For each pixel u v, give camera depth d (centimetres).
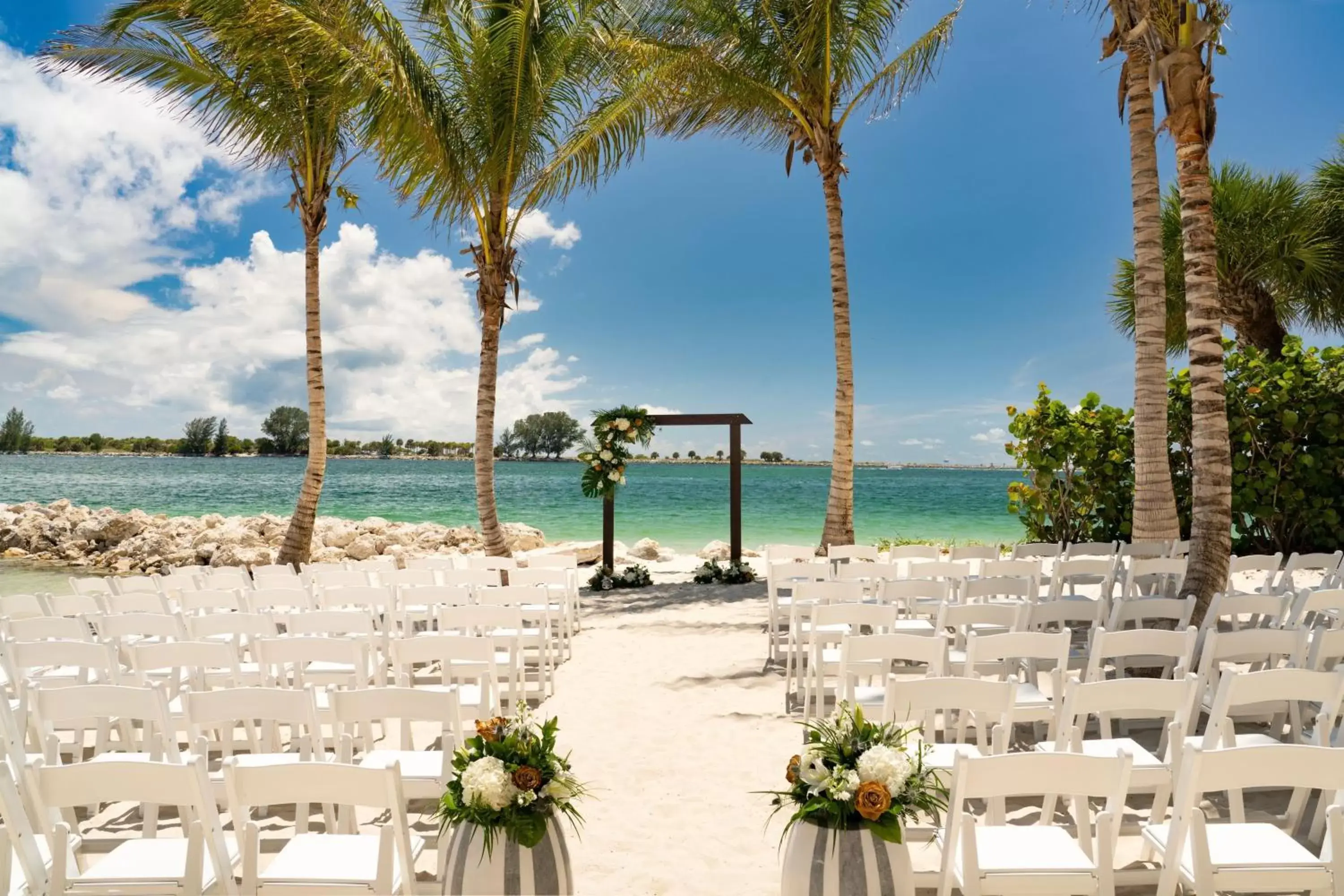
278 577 805
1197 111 674
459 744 330
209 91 1138
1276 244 1355
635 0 1193
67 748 540
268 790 256
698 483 5656
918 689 333
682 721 570
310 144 1241
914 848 369
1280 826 381
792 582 751
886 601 609
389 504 3934
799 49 1224
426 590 641
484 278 1219
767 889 340
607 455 1270
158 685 319
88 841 391
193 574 789
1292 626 562
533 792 280
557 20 1177
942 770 348
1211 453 654
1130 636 425
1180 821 257
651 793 444
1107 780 254
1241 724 521
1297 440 1127
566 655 778
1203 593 640
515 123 1141
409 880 262
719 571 1275
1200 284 669
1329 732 326
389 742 537
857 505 4109
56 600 652
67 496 4072
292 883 266
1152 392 769
